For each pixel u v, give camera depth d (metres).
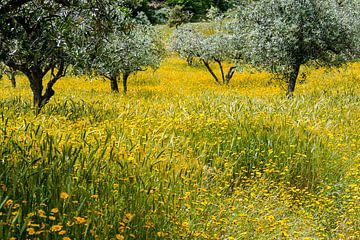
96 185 5.10
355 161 8.83
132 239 4.73
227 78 34.91
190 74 41.38
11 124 8.51
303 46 20.31
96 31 8.88
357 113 13.23
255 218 5.99
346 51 21.11
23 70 14.16
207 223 5.62
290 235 5.91
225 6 98.31
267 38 20.70
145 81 36.31
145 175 5.99
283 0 20.33
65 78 34.91
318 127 10.01
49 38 10.00
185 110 11.53
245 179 8.16
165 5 98.94
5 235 3.72
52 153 5.72
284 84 27.98
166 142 8.46
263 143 8.89
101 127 9.63
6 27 8.84
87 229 4.14
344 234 6.18
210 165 8.30
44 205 4.38
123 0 8.73
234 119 9.86
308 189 8.21
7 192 4.48
